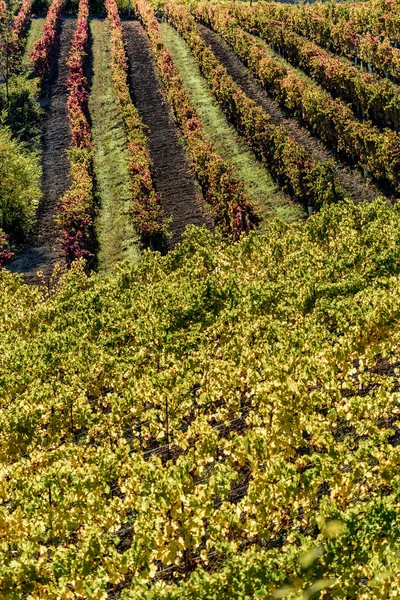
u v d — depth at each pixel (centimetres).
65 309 2275
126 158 3903
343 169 3319
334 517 913
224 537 1060
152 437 1528
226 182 3131
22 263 3216
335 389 1349
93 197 3616
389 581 841
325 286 1839
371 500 982
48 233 3478
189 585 880
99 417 1504
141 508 1058
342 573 860
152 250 3128
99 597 910
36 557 1161
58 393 1647
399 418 1388
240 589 863
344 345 1493
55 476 1216
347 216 2434
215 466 1124
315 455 1099
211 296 1975
